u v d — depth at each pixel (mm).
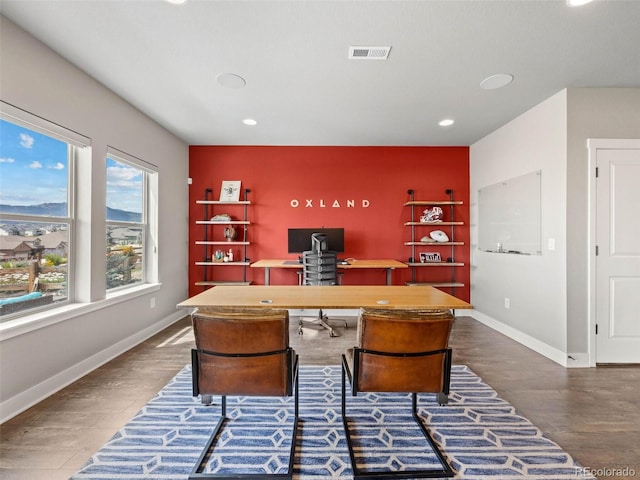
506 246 3740
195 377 1591
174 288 4230
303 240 4484
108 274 3172
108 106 2885
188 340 3471
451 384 2471
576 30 2020
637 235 2824
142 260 3738
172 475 1534
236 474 1532
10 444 1738
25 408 2084
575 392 2348
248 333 1521
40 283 2369
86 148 2658
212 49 2248
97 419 1979
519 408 2131
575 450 1710
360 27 2000
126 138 3162
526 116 3375
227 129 3957
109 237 3184
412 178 4684
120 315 3102
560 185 2908
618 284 2842
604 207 2828
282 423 1964
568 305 2832
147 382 2479
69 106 2438
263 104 3197
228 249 4680
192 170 4648
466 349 3254
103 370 2691
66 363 2432
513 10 1840
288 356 1588
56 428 1884
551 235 3023
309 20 1933
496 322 3949
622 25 1966
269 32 2053
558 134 2922
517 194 3533
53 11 1869
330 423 1965
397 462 1621
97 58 2375
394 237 4699
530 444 1758
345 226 4684
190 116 3520
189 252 4656
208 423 1951
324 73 2574
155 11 1865
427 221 4492
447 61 2395
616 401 2217
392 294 2344
